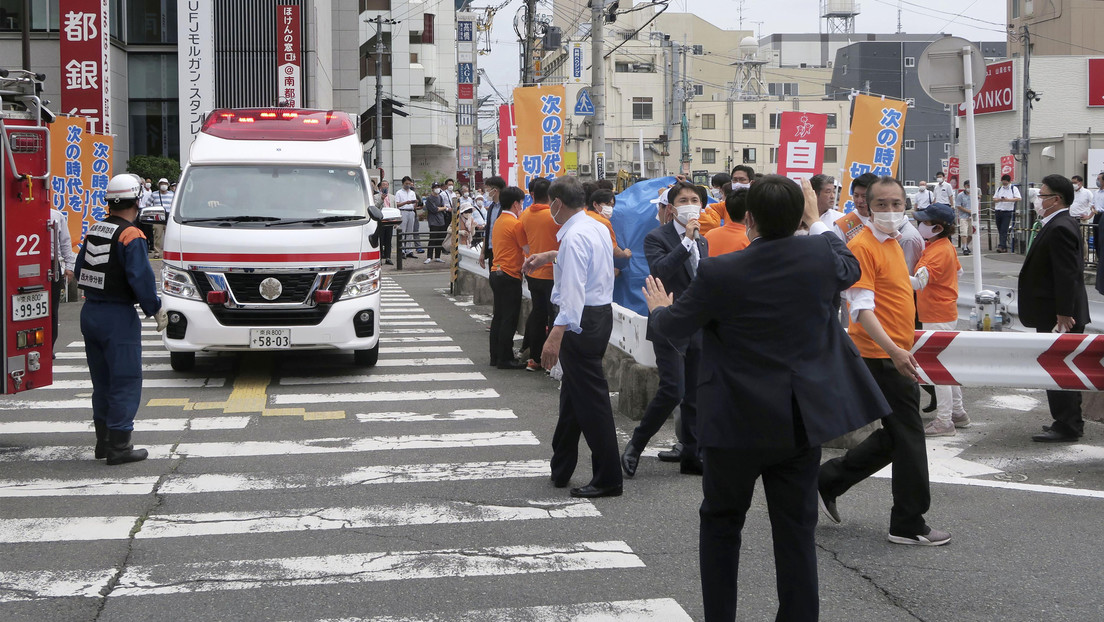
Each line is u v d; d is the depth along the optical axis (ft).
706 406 13.60
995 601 16.08
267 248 35.50
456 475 23.98
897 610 15.76
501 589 16.69
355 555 18.38
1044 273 27.14
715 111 265.95
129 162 102.42
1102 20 202.59
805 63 321.52
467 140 230.89
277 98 108.47
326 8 133.39
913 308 18.95
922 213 28.27
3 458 25.62
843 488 19.60
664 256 23.03
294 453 26.11
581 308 20.98
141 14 110.01
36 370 26.22
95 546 18.90
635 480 23.52
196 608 15.94
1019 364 25.55
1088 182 136.98
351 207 37.70
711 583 13.92
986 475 23.73
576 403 21.88
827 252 13.64
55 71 102.47
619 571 17.51
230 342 35.50
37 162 26.09
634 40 262.47
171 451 26.30
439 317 56.90
